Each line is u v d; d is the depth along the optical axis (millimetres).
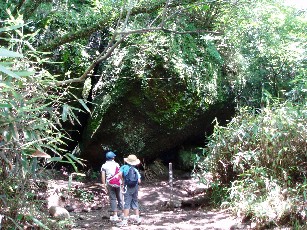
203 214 6629
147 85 9258
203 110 9805
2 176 3029
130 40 9094
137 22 8711
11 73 1723
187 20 9805
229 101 10562
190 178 10234
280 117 6410
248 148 6875
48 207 4789
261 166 6496
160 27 3838
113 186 6387
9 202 3113
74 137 9930
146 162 10586
